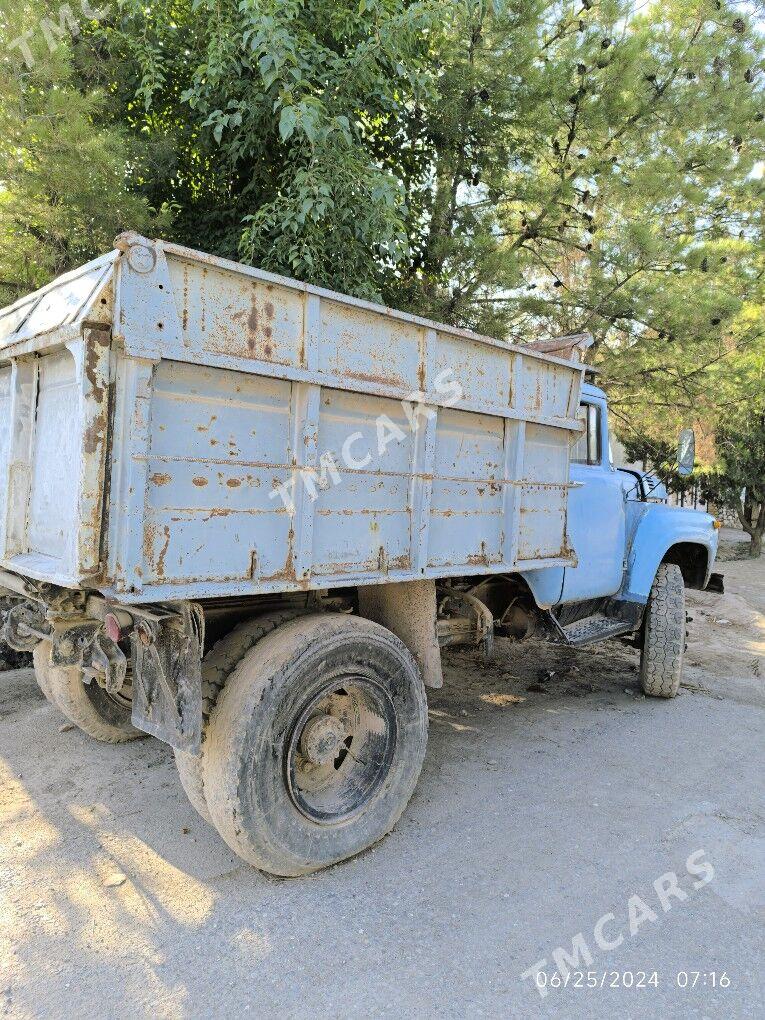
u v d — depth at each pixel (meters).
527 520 3.93
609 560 4.96
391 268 6.88
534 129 7.30
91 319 2.15
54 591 2.77
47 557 2.70
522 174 7.63
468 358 3.39
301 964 2.27
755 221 8.96
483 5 5.62
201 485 2.41
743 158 8.49
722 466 12.34
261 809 2.57
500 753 4.12
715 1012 2.13
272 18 4.50
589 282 7.75
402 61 5.43
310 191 5.11
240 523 2.52
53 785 3.46
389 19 5.11
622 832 3.20
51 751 3.87
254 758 2.55
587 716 4.86
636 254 7.55
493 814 3.35
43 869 2.74
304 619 2.93
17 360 2.95
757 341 8.44
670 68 7.92
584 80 7.41
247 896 2.62
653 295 7.40
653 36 7.81
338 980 2.20
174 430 2.33
